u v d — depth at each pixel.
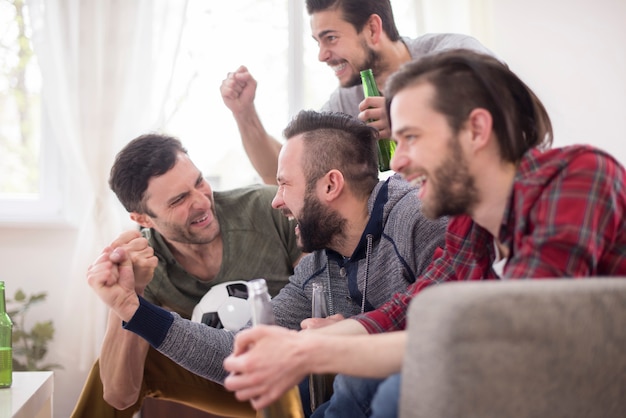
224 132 3.34
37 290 3.23
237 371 1.13
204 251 2.24
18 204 3.28
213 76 3.33
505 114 1.17
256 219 2.29
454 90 1.16
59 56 3.12
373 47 2.49
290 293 1.91
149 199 2.11
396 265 1.70
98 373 1.95
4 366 1.76
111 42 3.13
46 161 3.29
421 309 0.89
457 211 1.20
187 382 2.01
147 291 2.22
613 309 0.91
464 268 1.39
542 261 1.07
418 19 3.31
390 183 1.77
